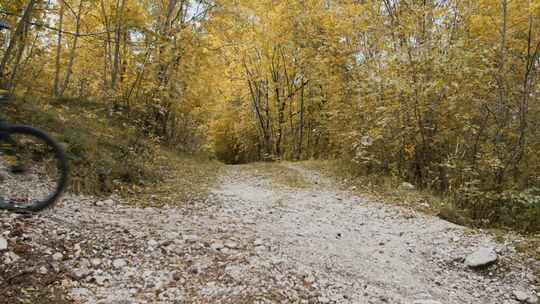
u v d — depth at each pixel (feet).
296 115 79.00
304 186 40.91
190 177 40.01
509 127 34.22
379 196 35.99
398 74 38.50
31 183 22.30
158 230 20.20
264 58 71.31
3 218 16.35
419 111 37.24
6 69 36.04
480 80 34.65
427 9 37.70
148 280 15.06
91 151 30.09
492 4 37.35
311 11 61.36
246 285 15.38
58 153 15.44
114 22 47.52
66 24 53.36
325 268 18.81
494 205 30.07
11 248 14.35
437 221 28.07
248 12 63.21
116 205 24.45
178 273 15.88
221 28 57.93
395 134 40.60
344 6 51.78
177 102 54.34
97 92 53.21
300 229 25.07
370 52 48.32
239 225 24.00
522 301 17.56
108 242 17.46
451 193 34.17
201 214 25.81
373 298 16.38
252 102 82.69
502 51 33.99
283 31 65.67
